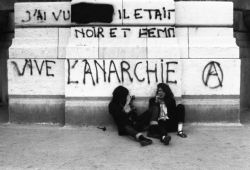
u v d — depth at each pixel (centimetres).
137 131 628
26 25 724
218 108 699
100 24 696
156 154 521
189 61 695
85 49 689
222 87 698
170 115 639
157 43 691
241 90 880
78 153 527
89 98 691
